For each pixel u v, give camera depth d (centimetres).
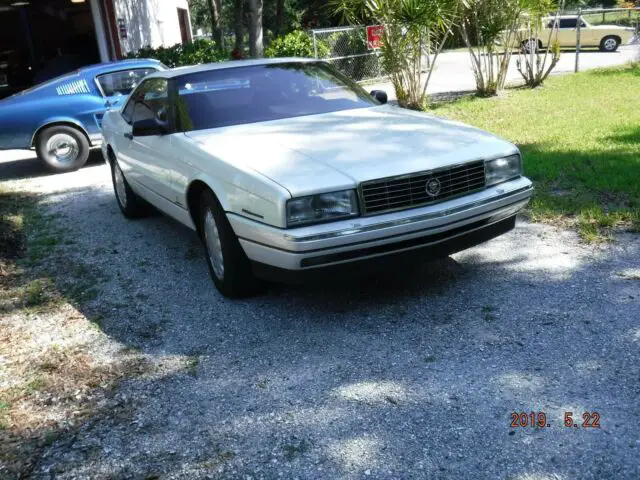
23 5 2069
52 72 1738
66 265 571
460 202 409
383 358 359
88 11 2200
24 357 399
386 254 393
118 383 359
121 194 711
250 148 439
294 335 397
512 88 1477
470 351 358
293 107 525
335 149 424
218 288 469
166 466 284
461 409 306
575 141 862
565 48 2569
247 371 360
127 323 438
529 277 450
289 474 272
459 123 500
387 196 389
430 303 423
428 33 1245
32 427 322
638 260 463
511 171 446
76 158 1046
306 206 375
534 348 355
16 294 508
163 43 2114
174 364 376
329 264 382
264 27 3653
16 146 1016
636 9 1952
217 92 527
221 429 308
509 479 258
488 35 1341
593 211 566
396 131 463
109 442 305
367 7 1246
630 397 304
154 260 565
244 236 407
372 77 1883
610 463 262
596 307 396
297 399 327
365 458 278
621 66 1764
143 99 611
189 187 469
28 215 768
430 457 275
